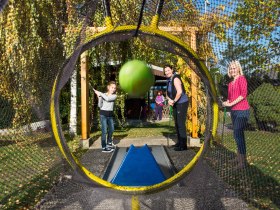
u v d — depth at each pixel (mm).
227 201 2949
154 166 2504
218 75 3980
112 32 2338
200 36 4758
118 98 9086
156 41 2492
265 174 3270
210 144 2740
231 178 3205
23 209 3105
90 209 2922
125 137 8328
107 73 9039
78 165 2527
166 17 5559
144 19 4055
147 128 11352
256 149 3482
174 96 5848
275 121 3381
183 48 2465
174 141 7223
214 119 2609
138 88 2150
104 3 2398
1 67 4930
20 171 3824
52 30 5625
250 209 2822
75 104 8219
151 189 2326
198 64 2545
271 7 3484
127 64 2199
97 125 9766
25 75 4512
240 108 3529
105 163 5074
